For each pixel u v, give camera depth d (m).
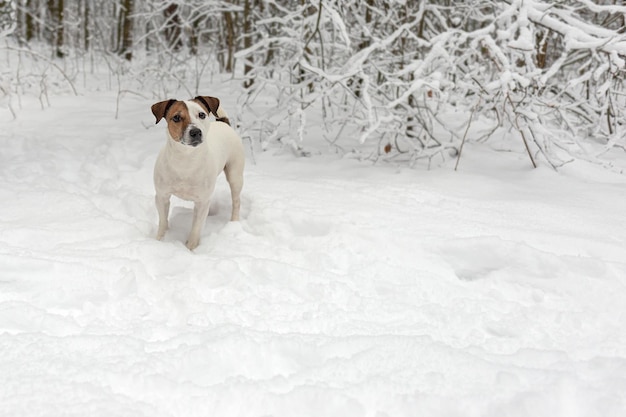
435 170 5.34
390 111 5.38
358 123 5.47
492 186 4.82
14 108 6.77
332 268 3.14
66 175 4.70
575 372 2.14
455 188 4.77
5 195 3.92
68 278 2.75
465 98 6.27
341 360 2.13
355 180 4.92
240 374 2.08
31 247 3.12
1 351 2.04
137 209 3.99
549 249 3.45
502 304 2.76
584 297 2.93
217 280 2.90
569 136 5.34
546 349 2.34
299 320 2.49
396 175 5.15
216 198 4.40
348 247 3.35
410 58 6.32
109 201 4.07
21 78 7.86
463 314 2.62
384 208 4.08
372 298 2.75
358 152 5.81
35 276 2.74
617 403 1.92
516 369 2.12
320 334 2.34
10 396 1.79
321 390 1.90
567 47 4.89
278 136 6.04
